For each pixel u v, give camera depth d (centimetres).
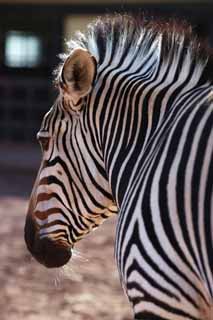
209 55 557
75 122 586
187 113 523
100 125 578
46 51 3256
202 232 487
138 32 585
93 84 579
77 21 3167
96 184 590
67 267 661
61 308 1137
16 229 1688
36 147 3155
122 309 1126
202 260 488
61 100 586
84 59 562
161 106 554
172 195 504
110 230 1655
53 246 602
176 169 507
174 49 563
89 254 1437
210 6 2989
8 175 2591
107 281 1265
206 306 504
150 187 516
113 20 598
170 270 503
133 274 518
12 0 3180
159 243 505
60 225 598
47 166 598
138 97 563
